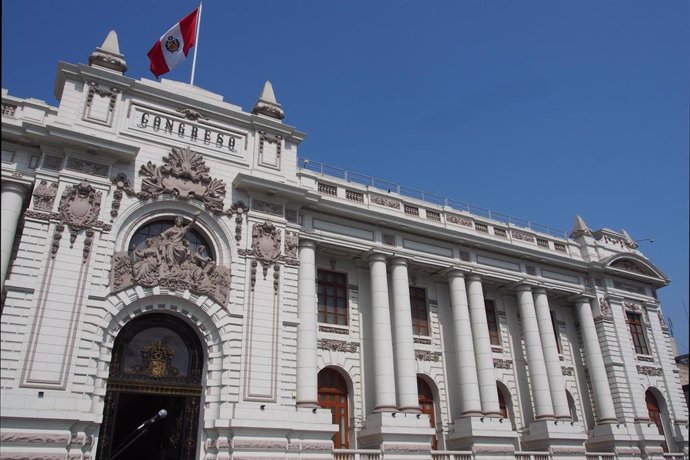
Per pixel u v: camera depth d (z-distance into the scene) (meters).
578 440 31.55
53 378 19.59
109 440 20.94
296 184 27.75
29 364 19.39
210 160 25.83
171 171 24.48
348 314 29.41
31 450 18.45
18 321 19.77
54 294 20.55
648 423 35.22
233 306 23.95
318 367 27.30
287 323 24.91
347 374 28.05
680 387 39.47
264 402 22.91
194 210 24.66
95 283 21.52
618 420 34.97
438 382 30.64
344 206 28.92
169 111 25.62
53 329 20.14
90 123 23.50
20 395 18.89
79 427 19.53
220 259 24.56
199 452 22.00
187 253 23.62
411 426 26.31
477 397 29.50
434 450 28.56
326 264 29.73
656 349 39.41
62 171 22.08
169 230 23.69
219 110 26.78
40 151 22.50
